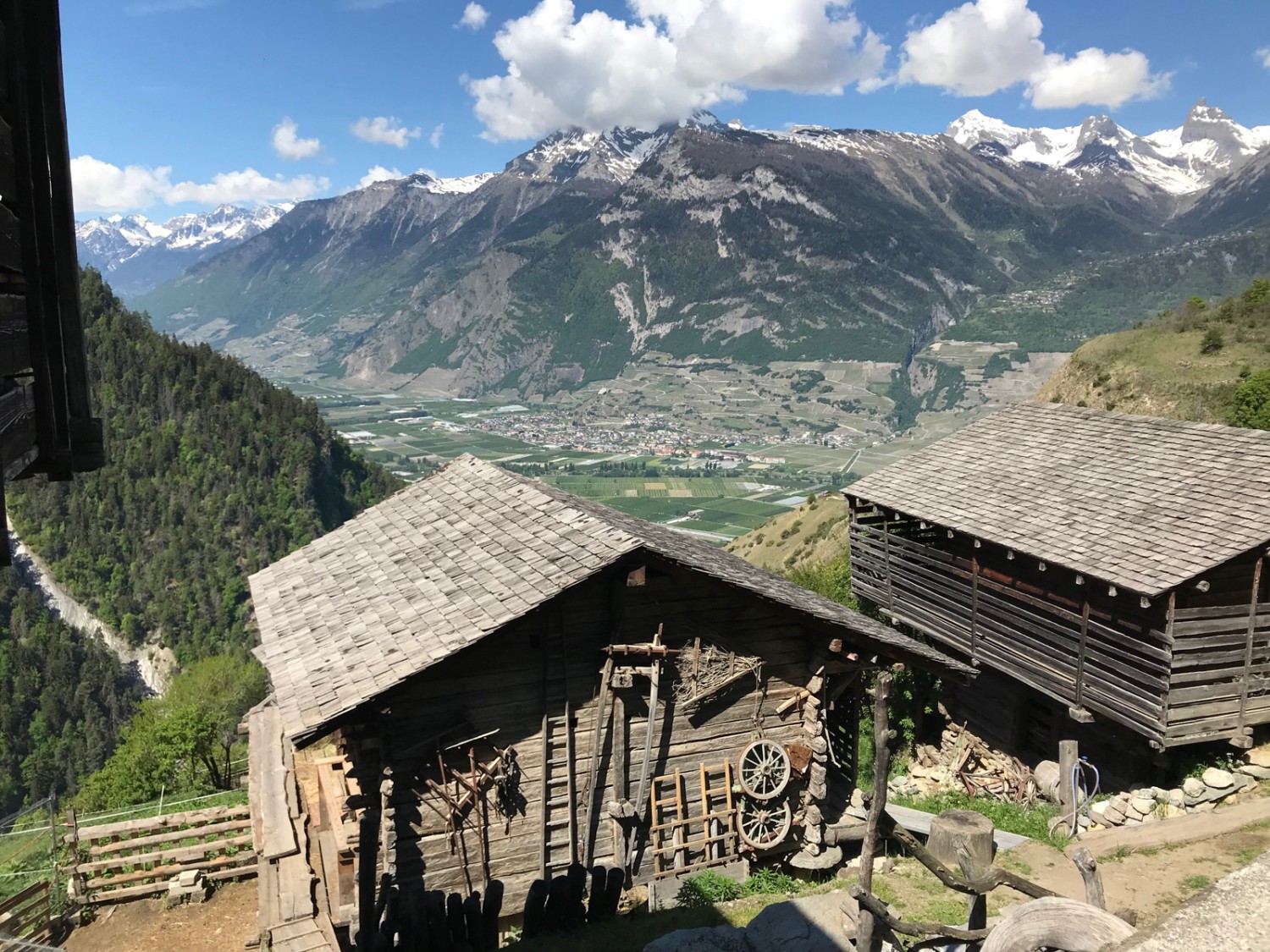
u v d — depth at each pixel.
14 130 5.02
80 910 14.88
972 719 24.31
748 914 13.44
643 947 11.51
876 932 7.86
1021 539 20.53
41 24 5.19
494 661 14.43
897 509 24.75
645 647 14.75
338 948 12.20
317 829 16.20
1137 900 13.17
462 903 12.86
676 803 15.52
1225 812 15.81
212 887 15.70
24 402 5.19
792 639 16.28
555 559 14.92
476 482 21.02
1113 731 19.83
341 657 14.48
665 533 20.45
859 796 15.92
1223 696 17.30
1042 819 18.20
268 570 21.03
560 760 14.90
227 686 47.88
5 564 4.53
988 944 5.95
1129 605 18.06
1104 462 22.11
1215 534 17.38
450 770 14.22
